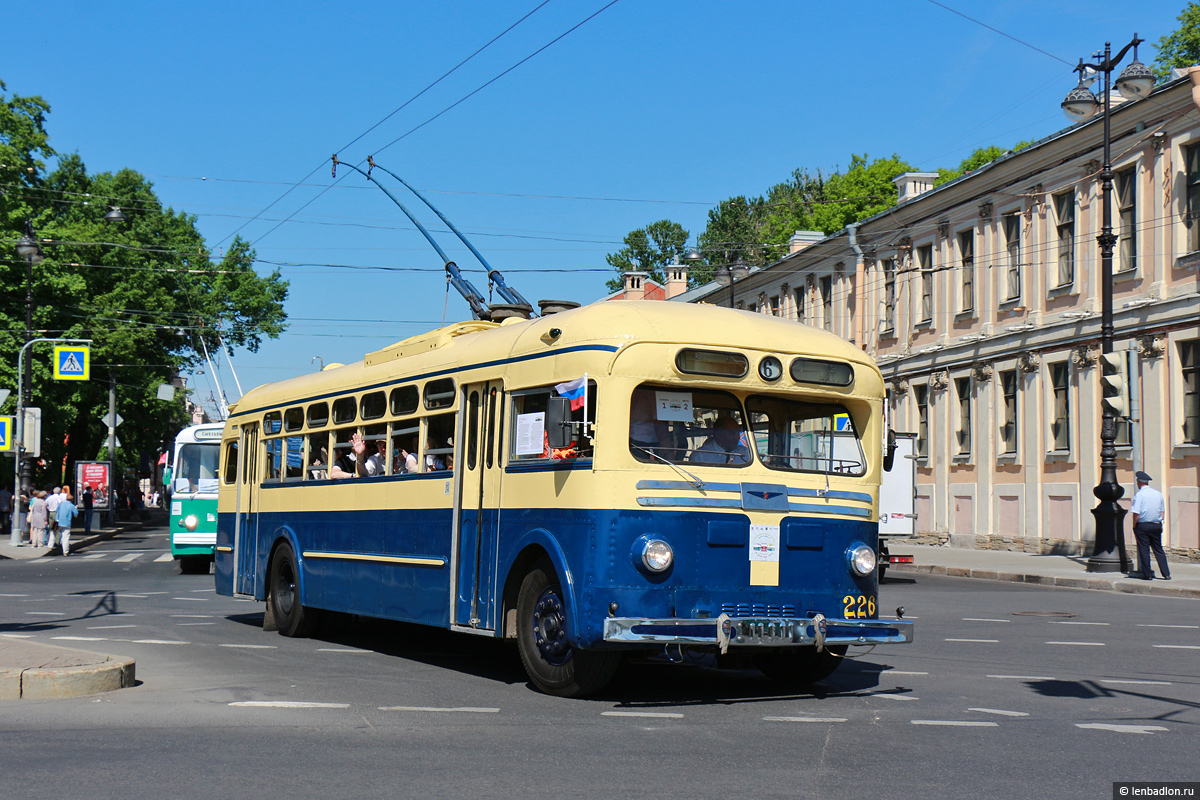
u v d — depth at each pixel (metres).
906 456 26.94
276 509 14.55
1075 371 29.91
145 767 6.66
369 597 12.13
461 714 8.48
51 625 14.41
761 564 9.19
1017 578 24.12
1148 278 27.31
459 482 10.62
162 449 64.25
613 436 8.93
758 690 9.80
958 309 35.66
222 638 13.42
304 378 14.60
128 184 54.31
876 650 12.51
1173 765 6.88
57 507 33.72
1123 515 24.00
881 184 61.94
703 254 82.00
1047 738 7.68
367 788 6.18
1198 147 26.02
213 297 54.97
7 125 44.28
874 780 6.45
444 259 16.86
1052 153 30.77
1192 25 42.91
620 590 8.80
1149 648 12.69
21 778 6.38
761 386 9.35
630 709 8.77
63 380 43.41
